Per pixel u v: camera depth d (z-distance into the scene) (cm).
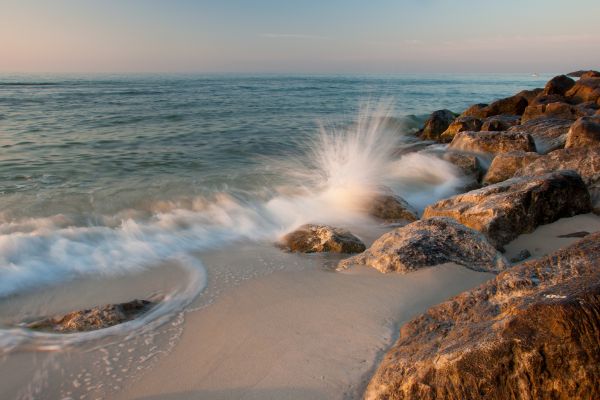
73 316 458
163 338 428
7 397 357
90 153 1434
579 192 686
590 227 645
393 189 1017
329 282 530
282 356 388
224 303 495
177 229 761
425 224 584
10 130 1806
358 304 471
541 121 1430
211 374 371
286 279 552
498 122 1557
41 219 798
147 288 549
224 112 2884
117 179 1133
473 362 267
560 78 2250
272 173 1260
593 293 256
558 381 246
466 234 558
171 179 1152
